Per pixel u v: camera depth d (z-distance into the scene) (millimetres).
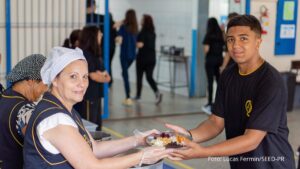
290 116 7543
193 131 2484
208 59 7684
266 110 2189
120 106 8008
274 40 8062
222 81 2443
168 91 9672
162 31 9891
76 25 6328
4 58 5930
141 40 8133
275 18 8008
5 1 5852
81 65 1972
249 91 2281
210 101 7781
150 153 2051
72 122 1923
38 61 2400
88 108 4941
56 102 1951
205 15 8961
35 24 6066
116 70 11281
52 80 1964
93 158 1911
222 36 7629
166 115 7379
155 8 10008
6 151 2301
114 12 11305
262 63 2287
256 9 7789
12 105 2324
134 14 8203
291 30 8211
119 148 2328
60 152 1890
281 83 2234
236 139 2197
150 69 8227
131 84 10539
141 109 7797
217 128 2496
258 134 2188
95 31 4930
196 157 2164
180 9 9328
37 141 1898
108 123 6742
